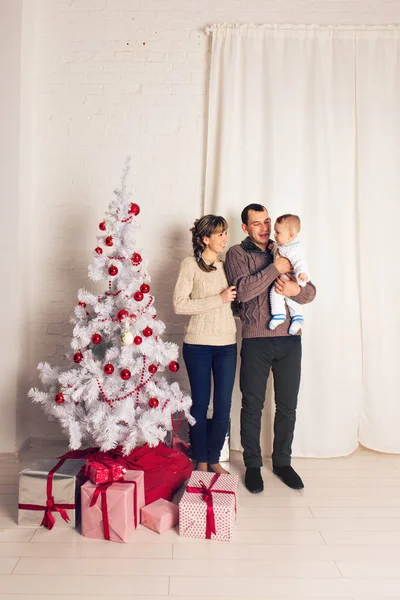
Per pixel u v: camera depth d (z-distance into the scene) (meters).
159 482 2.34
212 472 2.44
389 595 1.74
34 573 1.84
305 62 2.96
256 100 2.96
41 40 3.05
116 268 2.39
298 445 2.98
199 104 3.05
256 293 2.49
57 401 2.34
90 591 1.74
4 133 2.86
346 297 2.98
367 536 2.11
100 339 2.39
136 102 3.05
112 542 2.05
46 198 3.09
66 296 3.11
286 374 2.63
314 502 2.41
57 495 2.14
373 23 3.00
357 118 2.96
